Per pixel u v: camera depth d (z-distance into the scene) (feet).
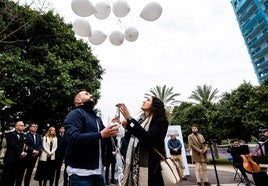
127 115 9.05
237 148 30.04
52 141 26.50
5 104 8.98
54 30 49.98
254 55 209.46
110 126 8.21
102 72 64.28
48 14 48.21
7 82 42.80
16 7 24.91
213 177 40.09
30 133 25.08
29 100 49.16
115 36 15.92
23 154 21.72
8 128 53.93
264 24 189.06
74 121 8.77
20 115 53.98
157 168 8.71
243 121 76.28
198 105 111.24
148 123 9.70
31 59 48.34
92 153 8.66
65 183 24.73
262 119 72.59
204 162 28.71
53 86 46.85
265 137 32.65
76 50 55.98
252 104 74.69
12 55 44.62
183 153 41.19
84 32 14.99
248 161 27.63
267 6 182.80
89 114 9.56
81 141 8.06
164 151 9.27
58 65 48.65
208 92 146.72
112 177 29.76
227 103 84.02
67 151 8.51
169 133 41.09
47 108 53.11
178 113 129.90
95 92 59.88
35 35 47.93
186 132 111.86
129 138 10.25
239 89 82.64
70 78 51.21
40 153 25.36
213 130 89.35
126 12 15.66
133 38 16.20
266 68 201.98
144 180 8.56
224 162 88.33
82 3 14.28
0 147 50.55
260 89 74.64
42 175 25.26
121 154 16.49
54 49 51.37
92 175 8.61
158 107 9.79
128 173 9.24
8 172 21.35
